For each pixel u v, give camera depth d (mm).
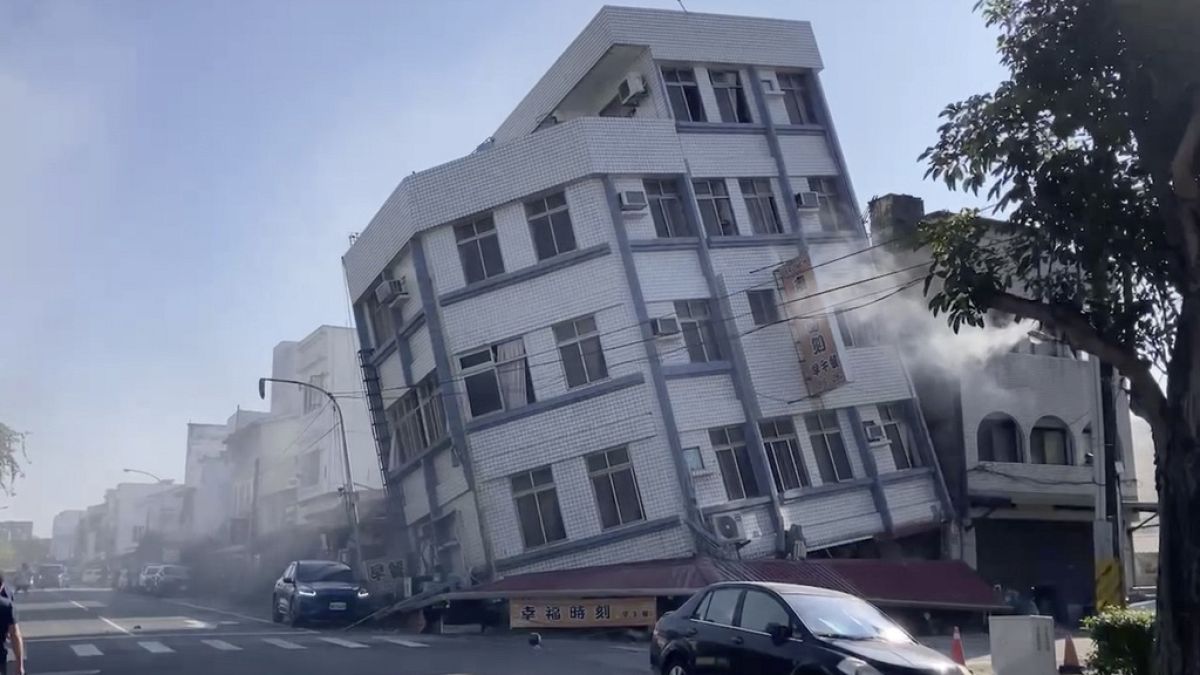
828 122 34719
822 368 30297
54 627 29859
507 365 30766
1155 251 11805
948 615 28703
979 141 12023
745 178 32781
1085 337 12000
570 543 29297
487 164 31281
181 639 24047
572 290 30234
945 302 12508
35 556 146250
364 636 26422
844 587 27094
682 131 32062
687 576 25891
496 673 16969
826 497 30891
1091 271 11969
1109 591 20875
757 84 33812
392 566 33625
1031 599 32125
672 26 32875
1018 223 12242
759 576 26422
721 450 29922
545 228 30906
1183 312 11102
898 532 31422
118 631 27875
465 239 31641
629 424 29281
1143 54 10961
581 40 33375
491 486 30359
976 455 33062
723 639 12422
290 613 31078
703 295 30766
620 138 30750
